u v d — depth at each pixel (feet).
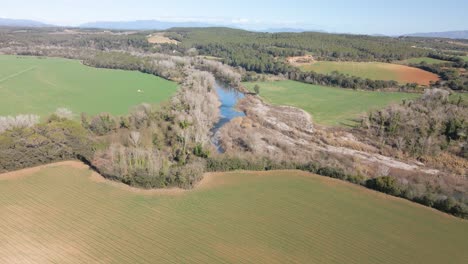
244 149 250.16
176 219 157.07
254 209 169.27
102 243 137.39
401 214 171.32
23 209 158.51
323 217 165.48
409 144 263.08
